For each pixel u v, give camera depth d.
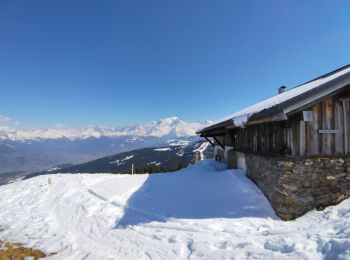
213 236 8.32
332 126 9.84
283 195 9.23
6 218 12.56
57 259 8.02
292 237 7.20
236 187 11.85
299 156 9.48
